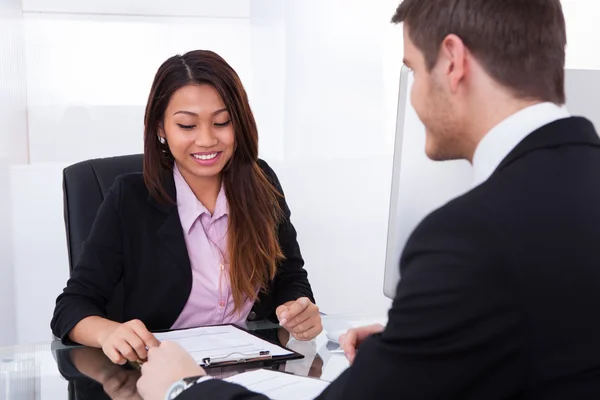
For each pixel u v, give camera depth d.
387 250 1.51
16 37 3.35
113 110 3.53
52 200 3.48
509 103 0.93
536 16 0.91
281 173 3.84
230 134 1.87
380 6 3.86
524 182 0.86
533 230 0.82
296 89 3.79
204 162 1.85
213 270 1.93
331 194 3.93
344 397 0.87
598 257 0.83
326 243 3.96
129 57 3.52
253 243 1.95
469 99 0.94
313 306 1.68
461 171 1.43
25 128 3.42
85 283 1.81
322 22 3.78
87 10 3.43
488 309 0.79
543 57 0.92
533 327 0.80
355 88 3.88
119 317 2.02
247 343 1.59
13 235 3.44
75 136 3.49
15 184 3.42
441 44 0.95
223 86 1.84
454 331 0.80
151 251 1.88
